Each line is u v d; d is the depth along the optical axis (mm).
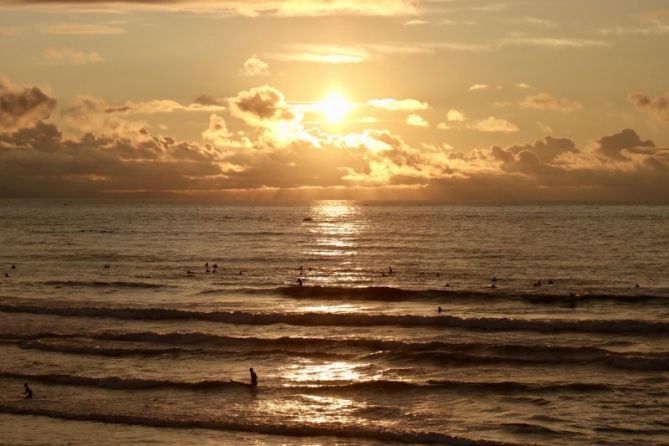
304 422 27578
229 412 28625
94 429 27203
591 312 47031
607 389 30453
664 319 44281
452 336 39969
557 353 35469
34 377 32344
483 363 34469
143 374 33250
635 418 27375
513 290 55500
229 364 34938
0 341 38438
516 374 32938
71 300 50781
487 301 51062
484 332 40938
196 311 45281
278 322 43719
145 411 28750
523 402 29266
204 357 35969
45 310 46281
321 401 29797
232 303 50594
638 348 37094
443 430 26656
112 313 45500
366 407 29062
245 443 25984
